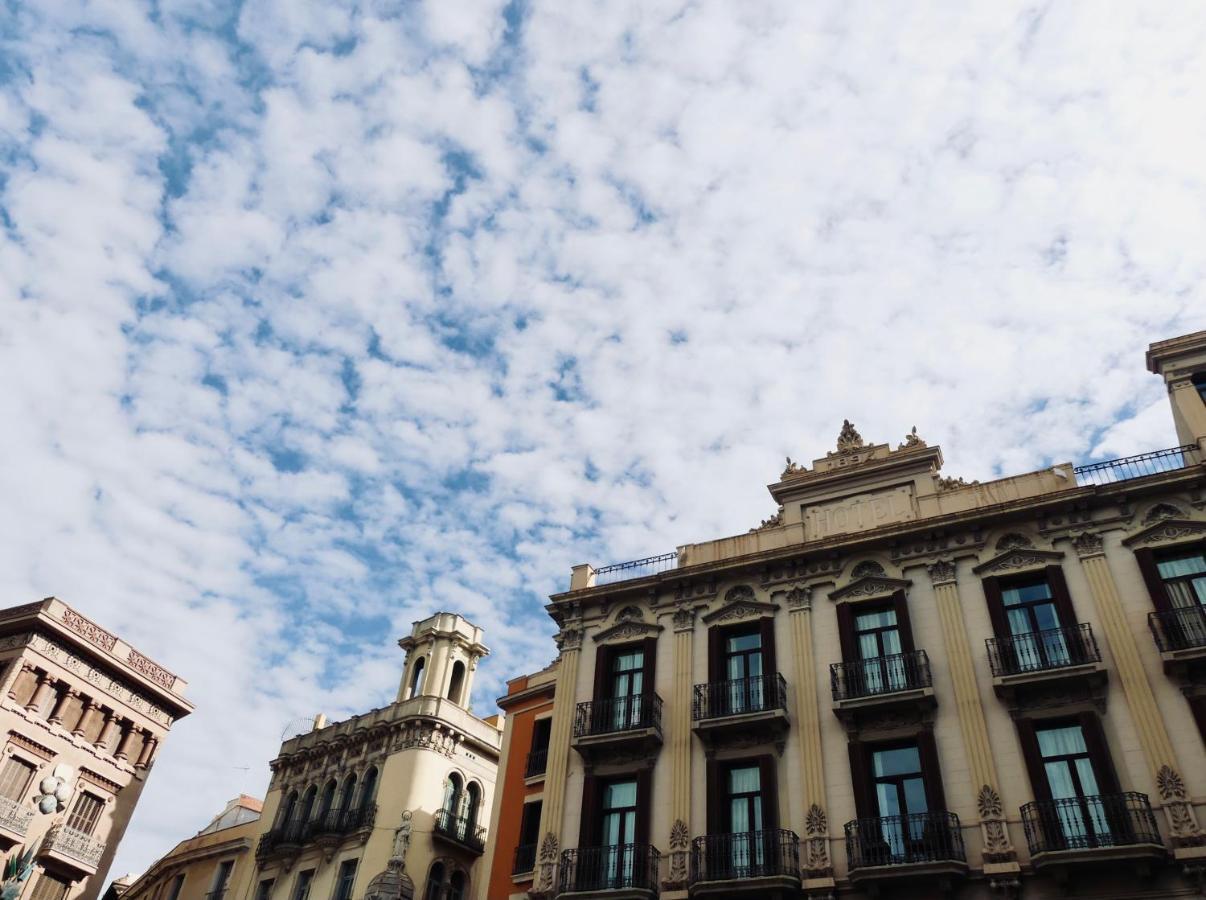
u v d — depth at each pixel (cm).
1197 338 2608
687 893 2289
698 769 2505
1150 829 1938
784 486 2945
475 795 4078
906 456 2795
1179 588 2245
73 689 3859
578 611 3019
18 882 3228
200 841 4647
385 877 3538
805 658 2572
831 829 2261
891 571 2608
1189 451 2458
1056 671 2186
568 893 2375
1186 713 2058
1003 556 2467
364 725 4225
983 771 2173
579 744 2644
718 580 2852
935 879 2047
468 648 4575
